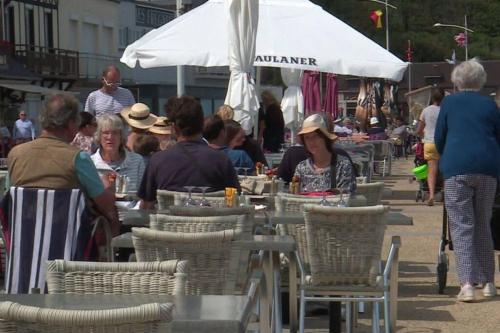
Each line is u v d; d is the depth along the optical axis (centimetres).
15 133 5103
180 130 1132
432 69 8925
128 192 1311
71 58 6788
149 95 7700
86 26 7312
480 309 1259
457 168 1290
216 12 1989
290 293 992
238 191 1130
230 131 1547
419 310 1258
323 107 3972
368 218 964
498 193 1361
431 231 2086
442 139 1323
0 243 1344
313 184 1195
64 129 946
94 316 487
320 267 980
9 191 917
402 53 14038
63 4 6919
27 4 6469
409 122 7906
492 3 15425
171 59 1881
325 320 1214
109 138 1335
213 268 786
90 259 922
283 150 2594
